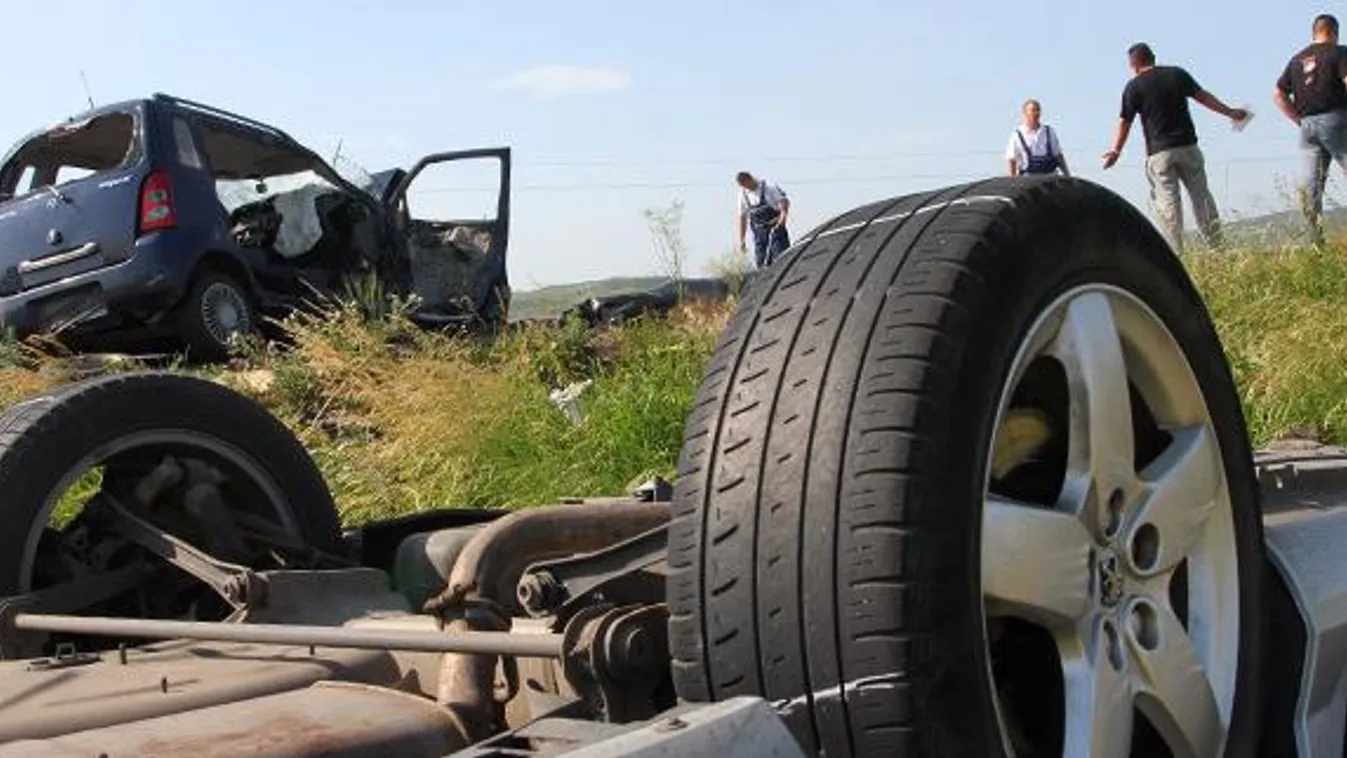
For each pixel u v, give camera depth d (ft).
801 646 7.18
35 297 39.14
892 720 7.01
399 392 29.99
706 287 39.45
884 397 7.28
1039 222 8.11
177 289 38.58
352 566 12.89
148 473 12.71
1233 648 9.30
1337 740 10.23
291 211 41.70
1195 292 9.47
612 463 28.09
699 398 7.87
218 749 7.93
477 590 9.91
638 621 8.33
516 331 36.58
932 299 7.54
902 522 7.07
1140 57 40.78
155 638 10.87
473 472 28.12
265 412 13.23
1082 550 8.20
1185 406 9.34
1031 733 8.63
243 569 11.35
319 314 39.01
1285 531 10.32
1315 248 34.27
